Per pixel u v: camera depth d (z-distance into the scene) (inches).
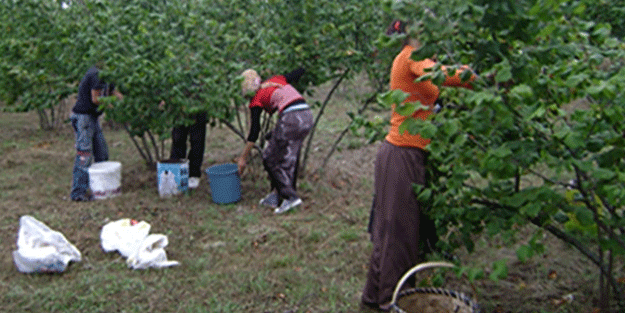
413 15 95.0
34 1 264.1
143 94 223.0
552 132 100.3
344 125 362.9
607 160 96.9
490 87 97.9
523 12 88.9
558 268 154.9
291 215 212.5
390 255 125.2
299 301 144.3
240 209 220.5
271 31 229.3
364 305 138.8
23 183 258.4
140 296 147.3
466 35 97.6
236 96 215.5
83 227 200.4
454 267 108.5
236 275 159.5
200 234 194.7
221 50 233.0
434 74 97.7
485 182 228.2
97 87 223.5
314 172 267.1
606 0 185.0
